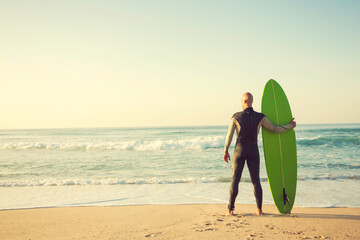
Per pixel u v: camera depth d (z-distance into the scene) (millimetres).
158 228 2836
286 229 2752
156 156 11672
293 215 3375
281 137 3674
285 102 3840
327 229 2760
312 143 15930
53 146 15344
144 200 4559
